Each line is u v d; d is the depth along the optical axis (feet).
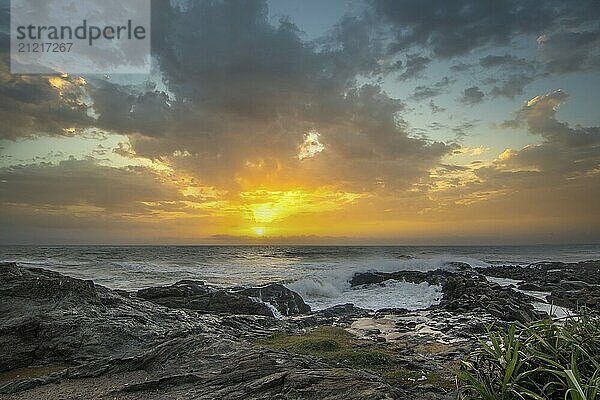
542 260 209.77
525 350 11.67
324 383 21.07
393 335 42.34
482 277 109.50
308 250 325.62
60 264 133.28
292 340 38.06
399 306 72.18
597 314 13.71
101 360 26.03
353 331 44.73
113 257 170.19
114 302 39.04
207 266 141.08
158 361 25.54
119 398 21.36
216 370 23.76
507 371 10.57
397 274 105.81
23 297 33.58
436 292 85.10
